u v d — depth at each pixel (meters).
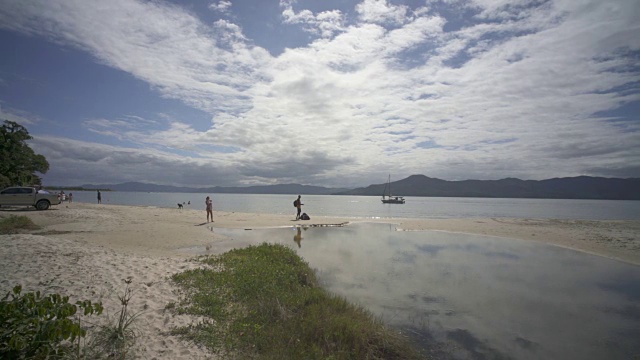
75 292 7.29
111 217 25.58
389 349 6.27
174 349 5.54
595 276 11.76
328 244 17.92
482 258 14.71
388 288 10.12
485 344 6.65
